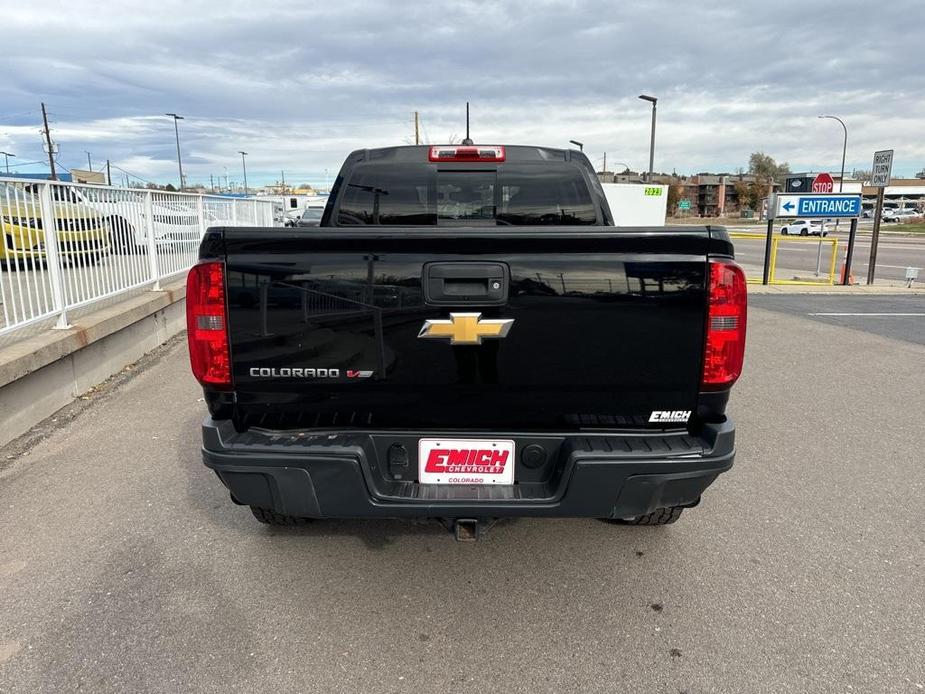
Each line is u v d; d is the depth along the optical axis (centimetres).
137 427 512
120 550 330
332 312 250
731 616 280
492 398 258
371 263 247
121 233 732
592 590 300
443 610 284
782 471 441
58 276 565
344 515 257
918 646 260
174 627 269
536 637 266
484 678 242
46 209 547
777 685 239
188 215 1027
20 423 491
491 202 390
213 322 251
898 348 841
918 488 414
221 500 387
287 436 262
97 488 402
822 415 564
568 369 253
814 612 283
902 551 336
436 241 245
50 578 304
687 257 247
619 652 257
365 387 256
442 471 264
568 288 248
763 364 755
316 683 239
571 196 389
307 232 245
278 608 284
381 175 385
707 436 258
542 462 263
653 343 251
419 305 249
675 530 358
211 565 317
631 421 262
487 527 269
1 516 365
